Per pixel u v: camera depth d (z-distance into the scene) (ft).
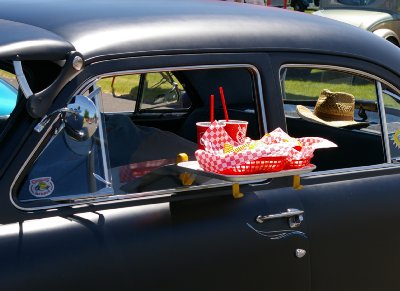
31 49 7.40
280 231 8.86
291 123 11.17
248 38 9.14
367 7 42.70
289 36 9.51
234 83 10.34
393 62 10.24
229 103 10.54
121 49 8.13
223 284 8.48
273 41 9.33
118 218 7.93
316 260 9.21
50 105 7.52
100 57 7.97
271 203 8.88
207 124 9.07
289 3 78.84
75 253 7.52
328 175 9.57
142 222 8.02
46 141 7.57
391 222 9.81
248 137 9.55
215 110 10.94
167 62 8.40
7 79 8.40
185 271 8.18
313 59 9.56
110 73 8.00
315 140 8.85
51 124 7.54
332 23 10.39
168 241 8.09
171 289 8.11
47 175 7.66
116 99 10.77
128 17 8.74
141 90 11.22
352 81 10.43
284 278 8.96
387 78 10.18
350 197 9.52
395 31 42.24
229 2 10.81
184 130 11.78
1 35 7.67
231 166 8.00
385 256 9.82
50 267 7.37
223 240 8.43
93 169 7.93
